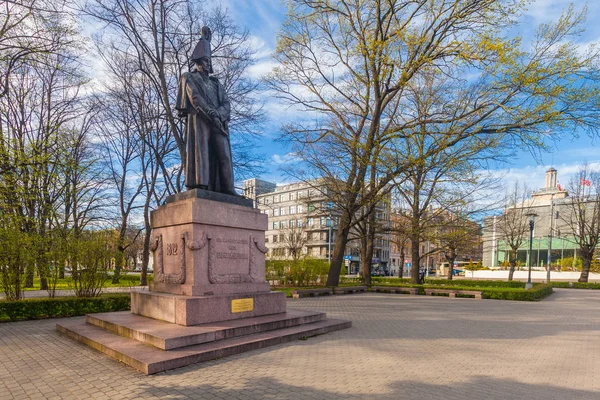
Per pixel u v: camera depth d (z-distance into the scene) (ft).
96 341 21.63
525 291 63.05
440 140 57.82
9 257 36.88
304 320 28.27
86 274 41.19
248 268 27.73
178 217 25.25
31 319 35.76
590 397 15.89
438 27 52.60
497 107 53.98
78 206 71.67
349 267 220.64
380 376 17.87
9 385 16.05
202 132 28.07
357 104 67.41
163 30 61.16
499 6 48.57
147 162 86.94
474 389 16.51
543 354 23.48
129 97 72.59
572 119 49.52
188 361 18.63
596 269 137.80
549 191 212.64
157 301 24.88
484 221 84.53
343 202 70.64
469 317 39.75
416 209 78.33
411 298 61.82
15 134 61.31
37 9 35.76
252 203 29.89
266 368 18.49
